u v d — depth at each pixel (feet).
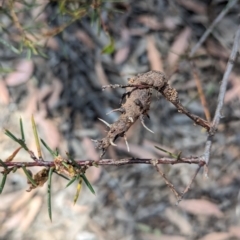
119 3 2.28
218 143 2.10
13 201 2.01
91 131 2.13
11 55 2.21
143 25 2.29
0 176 2.03
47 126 2.12
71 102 2.19
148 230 1.95
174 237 1.94
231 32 2.25
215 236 1.92
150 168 2.08
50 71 2.23
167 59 2.22
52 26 2.14
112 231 1.96
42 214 1.99
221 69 2.20
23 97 2.18
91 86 2.21
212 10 2.31
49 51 2.23
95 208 2.01
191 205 1.98
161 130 2.11
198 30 2.28
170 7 2.33
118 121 0.93
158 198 2.01
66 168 0.92
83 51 2.25
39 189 2.03
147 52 2.25
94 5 1.38
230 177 2.03
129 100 0.93
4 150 2.06
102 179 2.06
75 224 1.97
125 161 0.95
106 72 2.23
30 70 2.22
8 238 1.94
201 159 0.99
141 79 0.94
